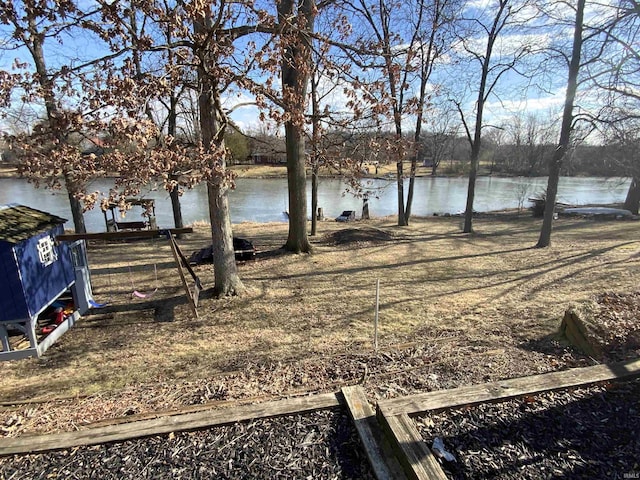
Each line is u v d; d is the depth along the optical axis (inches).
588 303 210.2
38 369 209.8
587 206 936.9
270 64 216.2
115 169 188.5
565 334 200.2
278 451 111.9
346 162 319.3
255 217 952.9
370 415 122.9
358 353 199.2
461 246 499.5
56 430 140.4
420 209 1112.8
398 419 114.3
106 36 185.3
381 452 107.5
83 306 289.9
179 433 119.5
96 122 176.1
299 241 458.3
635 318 190.7
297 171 439.5
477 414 122.7
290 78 356.5
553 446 109.9
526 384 135.0
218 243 307.6
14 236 215.8
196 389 168.6
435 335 223.5
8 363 218.1
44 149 186.2
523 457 106.0
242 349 218.5
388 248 488.7
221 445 114.6
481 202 1243.2
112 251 501.4
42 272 238.7
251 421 124.3
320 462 107.8
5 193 1182.3
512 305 268.8
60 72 179.9
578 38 387.2
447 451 107.4
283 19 219.3
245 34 256.2
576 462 104.3
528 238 554.3
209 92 236.1
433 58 565.9
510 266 386.6
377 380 161.3
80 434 118.8
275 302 297.0
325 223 764.6
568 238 537.3
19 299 218.2
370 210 1093.1
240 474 104.2
